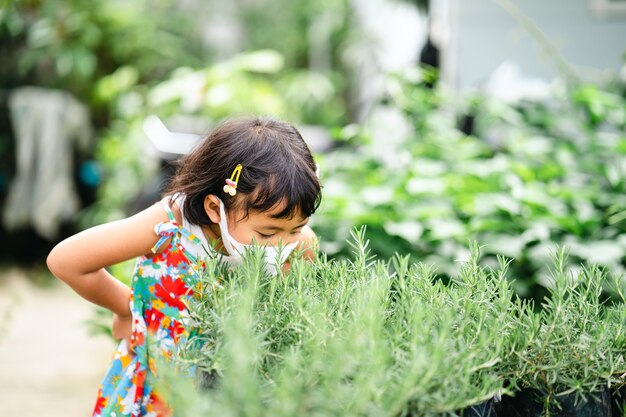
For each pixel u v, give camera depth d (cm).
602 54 380
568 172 281
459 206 257
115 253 144
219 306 101
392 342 93
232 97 473
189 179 145
